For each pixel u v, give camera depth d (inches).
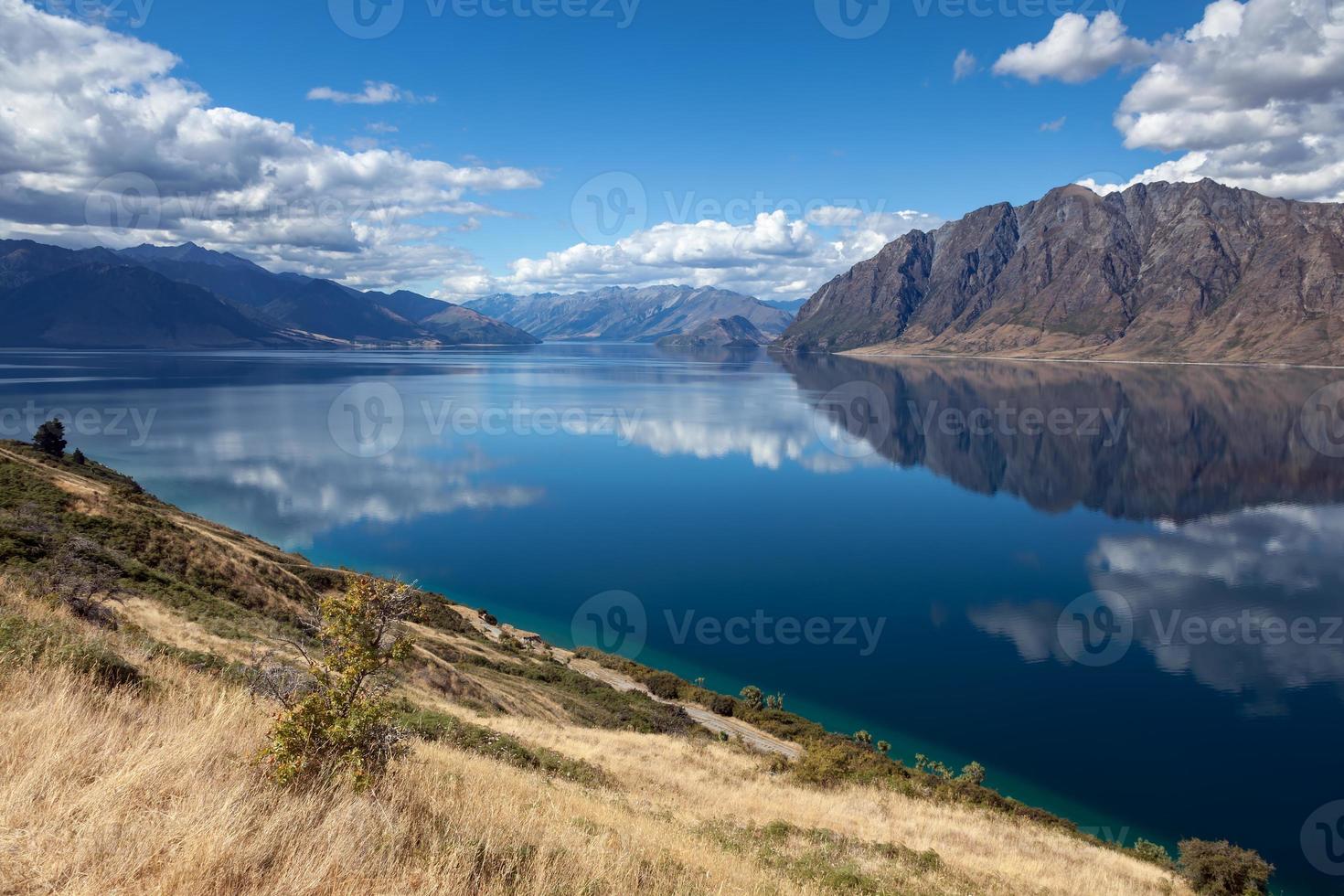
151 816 193.5
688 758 992.2
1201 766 1578.5
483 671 1337.4
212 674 473.7
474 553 2997.0
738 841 502.6
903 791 1020.5
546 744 847.1
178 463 4411.9
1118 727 1744.6
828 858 526.0
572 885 245.0
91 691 301.4
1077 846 914.1
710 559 3056.1
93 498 1273.4
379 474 4468.5
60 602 617.3
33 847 169.3
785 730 1558.8
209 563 1237.7
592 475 4749.0
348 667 284.0
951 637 2285.9
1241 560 3161.9
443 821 265.9
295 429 5890.8
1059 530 3661.4
